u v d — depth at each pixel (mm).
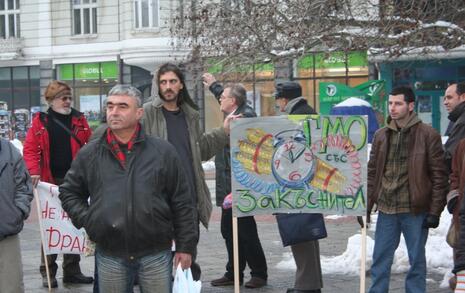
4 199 6012
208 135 6781
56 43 36156
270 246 10422
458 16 12078
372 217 12203
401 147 6637
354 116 5969
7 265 6117
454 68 27141
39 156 7848
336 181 6012
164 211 4688
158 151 4738
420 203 6535
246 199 6070
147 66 33562
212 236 11539
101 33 35188
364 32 11508
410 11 11281
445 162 6637
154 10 33000
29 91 36781
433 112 27594
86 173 4781
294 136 6035
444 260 8781
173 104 6570
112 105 4637
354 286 7828
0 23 37312
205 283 8148
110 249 4691
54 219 7723
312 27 11523
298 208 6066
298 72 29859
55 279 8047
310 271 6828
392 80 27703
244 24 12422
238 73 13844
